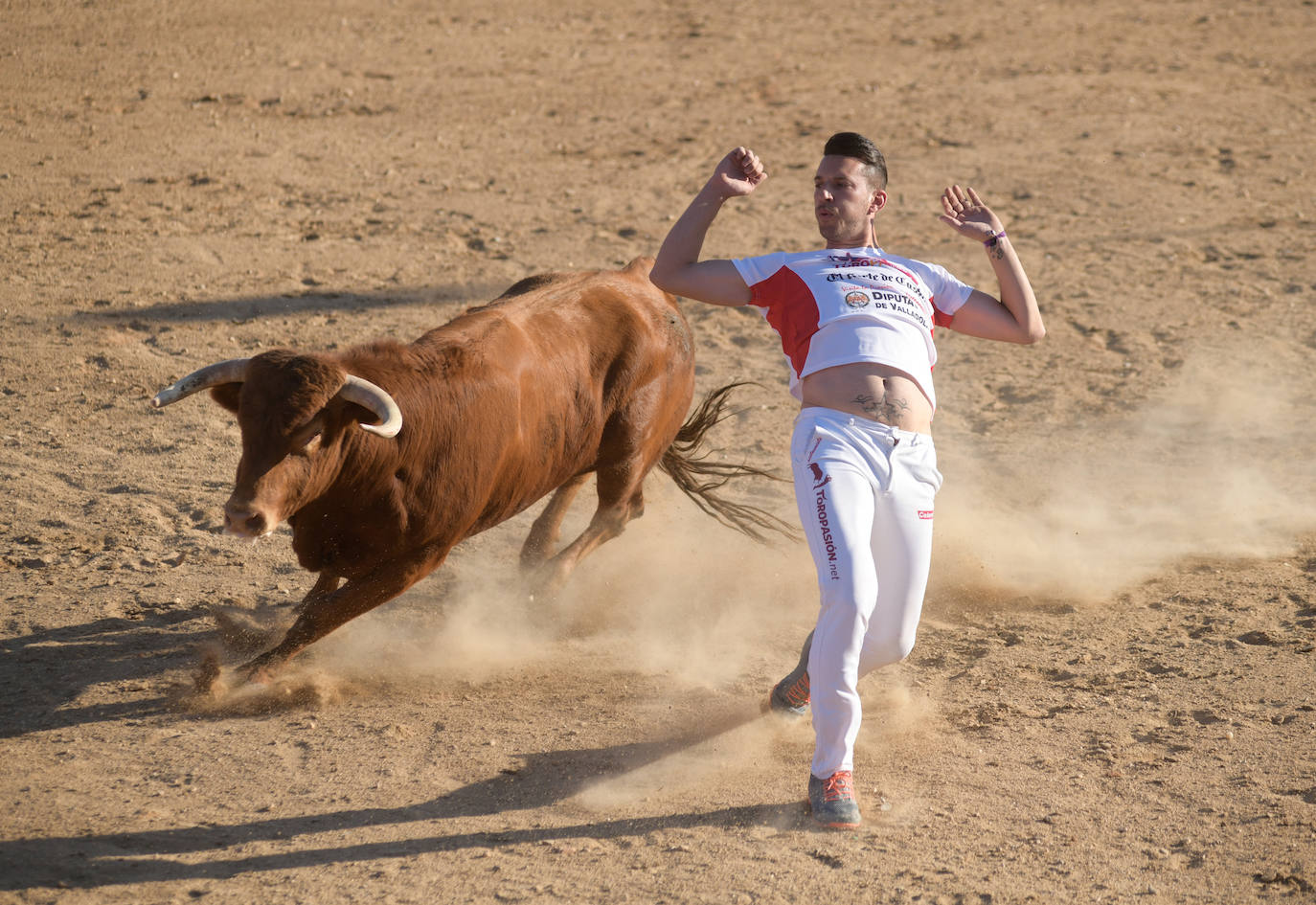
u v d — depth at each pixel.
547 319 8.68
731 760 7.15
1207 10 37.53
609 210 20.14
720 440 12.84
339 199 19.94
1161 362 15.11
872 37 33.19
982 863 6.13
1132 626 8.99
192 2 31.95
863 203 6.78
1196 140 25.06
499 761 7.07
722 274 6.68
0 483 10.89
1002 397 14.16
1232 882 5.97
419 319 15.45
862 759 7.15
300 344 14.52
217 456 11.88
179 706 7.55
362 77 27.14
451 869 6.01
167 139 22.25
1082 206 21.17
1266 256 18.92
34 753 6.95
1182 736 7.40
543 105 25.97
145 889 5.75
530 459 8.37
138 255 17.00
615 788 6.82
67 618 8.66
